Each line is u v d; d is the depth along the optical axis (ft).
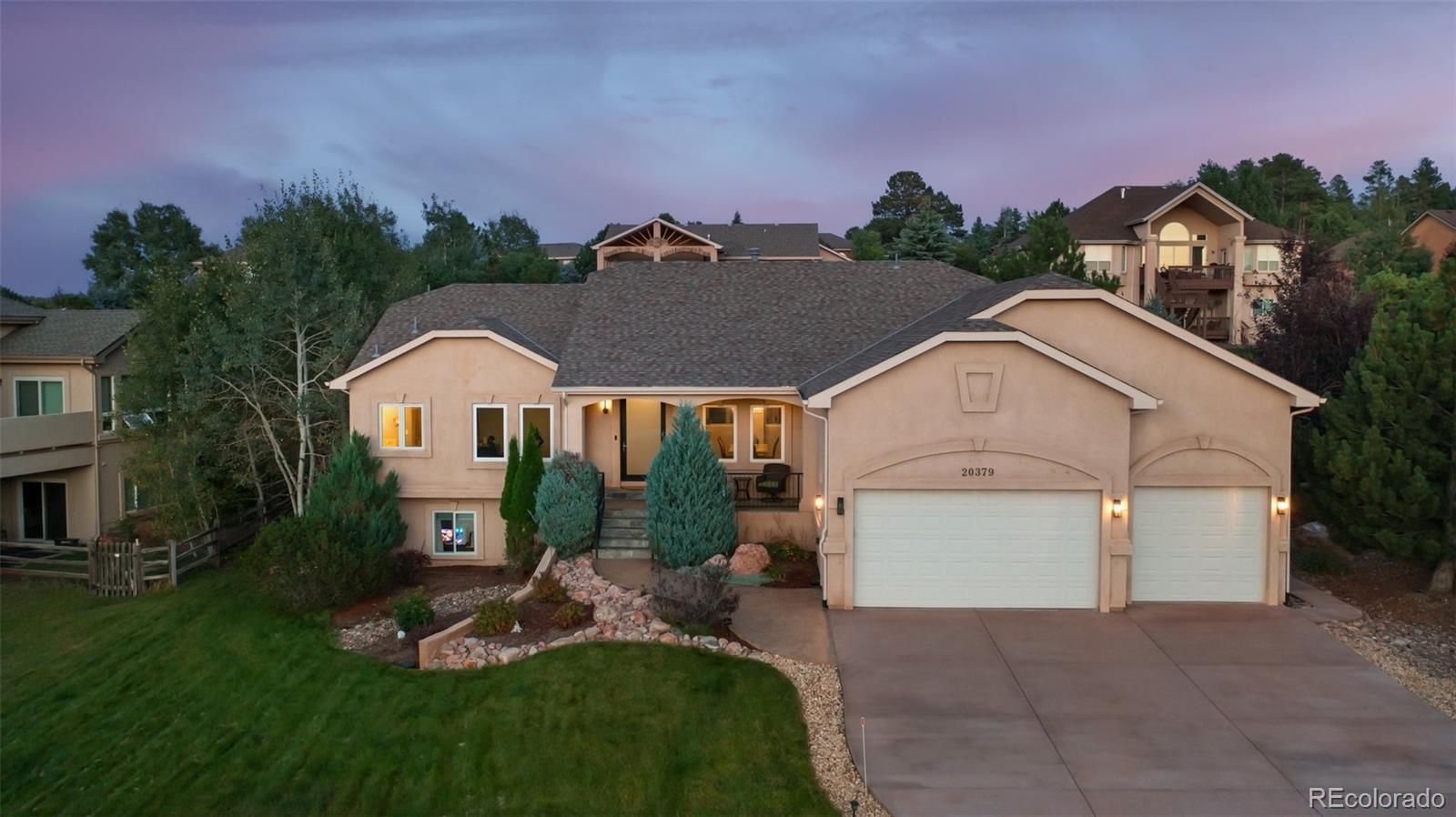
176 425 85.66
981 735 41.27
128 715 51.13
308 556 63.62
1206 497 60.39
